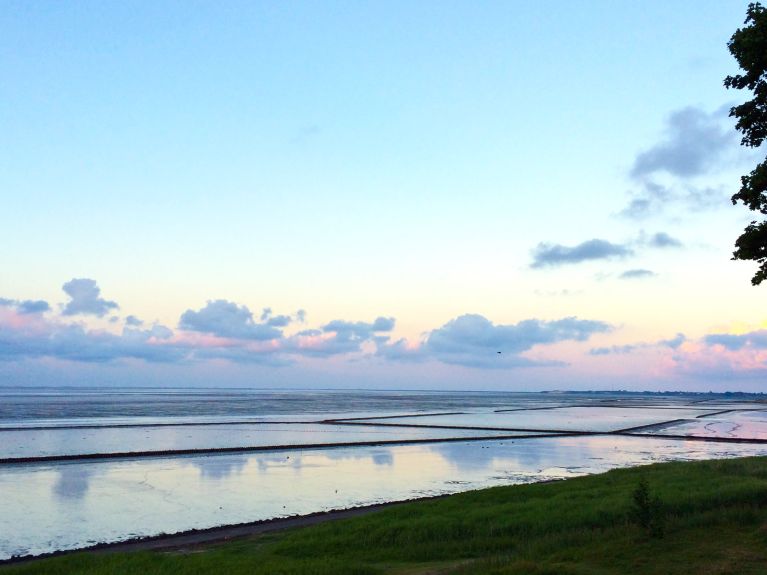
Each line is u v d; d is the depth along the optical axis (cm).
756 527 1781
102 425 9706
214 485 4181
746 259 1991
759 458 3956
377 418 12475
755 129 1930
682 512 2152
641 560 1571
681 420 12294
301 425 10281
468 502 2822
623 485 2945
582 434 8569
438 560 1956
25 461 5328
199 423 10394
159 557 2116
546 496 2866
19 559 2431
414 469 4981
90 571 1883
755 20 1866
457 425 10375
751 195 1909
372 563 1959
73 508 3409
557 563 1623
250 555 2167
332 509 3375
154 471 4828
